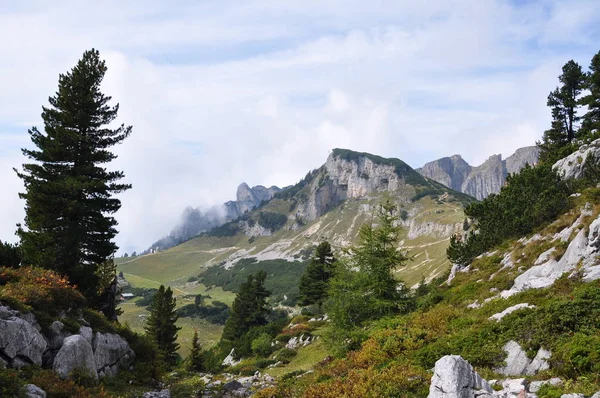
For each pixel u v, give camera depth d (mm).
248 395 22266
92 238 32219
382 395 12758
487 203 43781
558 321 13500
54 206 28938
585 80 48719
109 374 21781
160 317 60031
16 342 16297
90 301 30156
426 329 19906
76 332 20297
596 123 47719
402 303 28906
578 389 10266
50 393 15016
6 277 21266
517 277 24812
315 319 57156
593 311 13164
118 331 25578
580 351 11586
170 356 58781
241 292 74562
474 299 24891
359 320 28406
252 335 55406
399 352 17562
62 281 22938
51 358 18328
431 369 14594
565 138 54062
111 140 34031
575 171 35500
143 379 23359
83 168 30781
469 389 10859
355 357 18844
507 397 10836
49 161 31078
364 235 30891
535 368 12625
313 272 66500
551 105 55062
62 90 32562
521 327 14352
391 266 30359
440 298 28406
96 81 34094
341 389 13867
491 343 14789
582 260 19531
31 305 19500
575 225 24812
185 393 21859
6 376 13406
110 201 32031
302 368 32281
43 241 29016
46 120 31859
